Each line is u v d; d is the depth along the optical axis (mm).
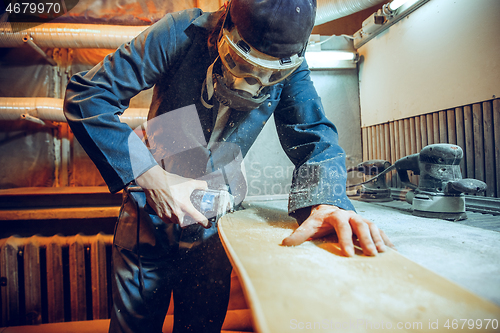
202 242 970
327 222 579
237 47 654
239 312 1481
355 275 386
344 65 2033
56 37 1750
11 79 2016
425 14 1420
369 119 1971
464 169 1256
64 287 1782
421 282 363
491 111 1138
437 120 1385
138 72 756
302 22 646
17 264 1641
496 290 353
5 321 1595
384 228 764
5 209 1604
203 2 1970
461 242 598
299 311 285
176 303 1026
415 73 1513
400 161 1199
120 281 938
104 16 1891
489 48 1111
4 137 1982
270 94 890
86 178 2096
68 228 1834
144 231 941
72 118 710
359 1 1743
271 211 955
